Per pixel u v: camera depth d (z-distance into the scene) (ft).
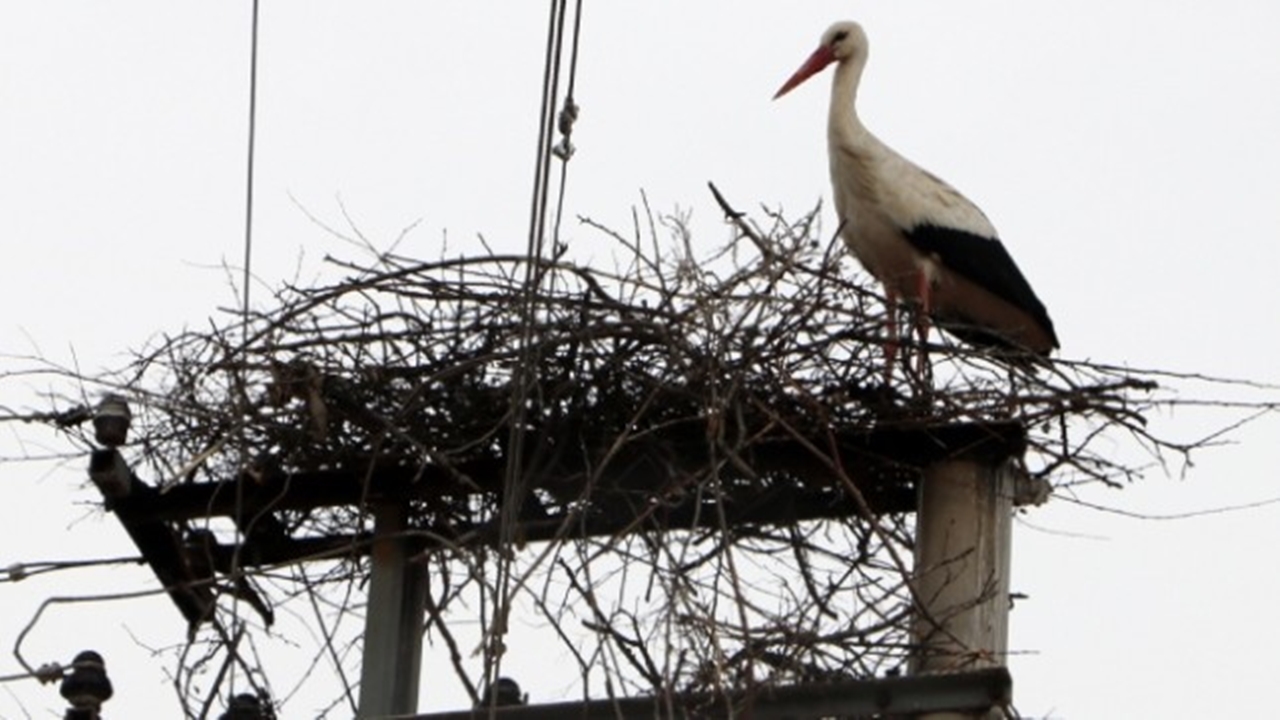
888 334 41.78
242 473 41.96
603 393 41.32
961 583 39.63
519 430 37.29
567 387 41.34
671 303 41.06
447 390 41.78
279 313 42.37
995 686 36.17
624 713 37.22
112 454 41.78
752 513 41.75
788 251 41.75
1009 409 40.96
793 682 37.42
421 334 42.04
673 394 40.73
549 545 37.88
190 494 42.45
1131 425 41.88
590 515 41.75
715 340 40.86
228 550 43.78
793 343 41.24
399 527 41.88
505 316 41.88
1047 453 41.98
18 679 40.42
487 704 38.27
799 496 41.91
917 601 38.11
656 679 37.68
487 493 41.75
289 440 42.09
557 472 41.68
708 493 41.50
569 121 39.65
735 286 41.32
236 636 40.93
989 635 39.34
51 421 42.93
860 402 41.19
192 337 42.60
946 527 40.22
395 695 40.60
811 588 39.63
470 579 40.91
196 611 43.24
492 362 41.47
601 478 41.24
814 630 38.47
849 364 41.45
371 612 41.11
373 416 41.70
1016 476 42.16
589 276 41.22
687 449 41.06
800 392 40.81
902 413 40.93
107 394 42.45
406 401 41.63
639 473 41.29
